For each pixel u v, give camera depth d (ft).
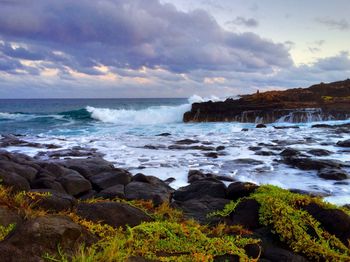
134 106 324.60
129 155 56.29
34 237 10.23
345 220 14.79
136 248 12.35
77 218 14.02
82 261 9.68
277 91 164.25
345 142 64.39
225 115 129.49
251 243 14.29
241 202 17.12
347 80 183.73
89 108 147.95
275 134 86.38
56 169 32.50
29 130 102.47
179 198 26.12
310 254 13.78
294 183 39.04
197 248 13.03
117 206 15.66
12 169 27.12
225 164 48.67
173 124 121.49
